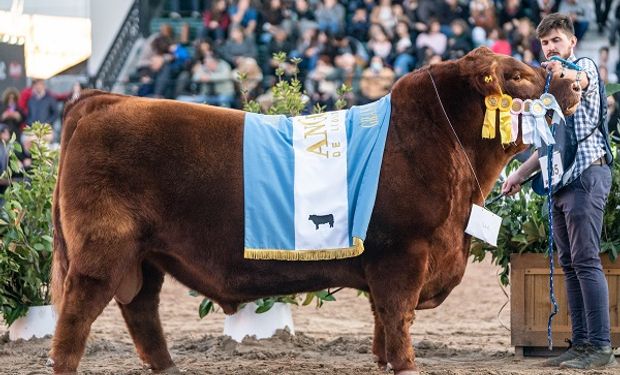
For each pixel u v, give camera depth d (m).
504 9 23.05
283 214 7.41
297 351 10.02
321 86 22.06
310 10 23.80
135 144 7.48
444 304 14.04
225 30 23.97
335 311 13.66
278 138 7.64
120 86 23.94
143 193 7.43
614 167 9.64
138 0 25.09
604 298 8.68
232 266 7.51
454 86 7.73
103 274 7.34
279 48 23.22
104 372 8.76
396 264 7.39
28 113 22.58
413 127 7.65
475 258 10.11
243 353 9.86
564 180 8.67
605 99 8.80
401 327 7.43
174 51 23.75
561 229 8.98
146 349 8.27
